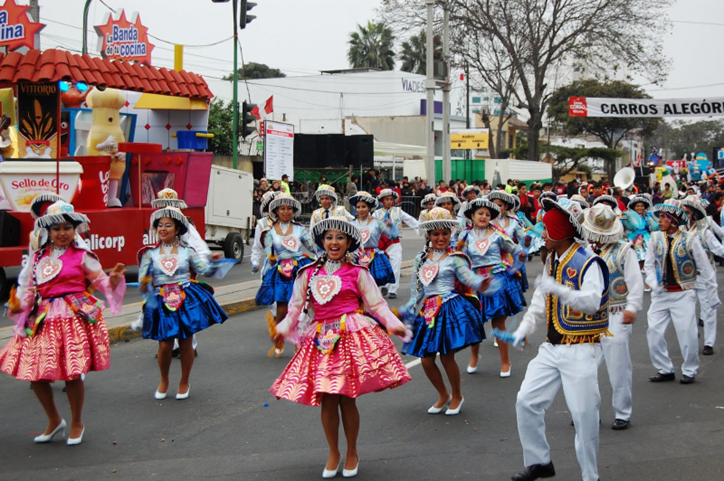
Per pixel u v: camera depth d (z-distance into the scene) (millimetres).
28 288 6008
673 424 6648
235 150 26297
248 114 25219
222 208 17734
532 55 40062
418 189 29953
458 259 6766
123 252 13852
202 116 17844
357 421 5418
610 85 54375
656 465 5637
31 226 12453
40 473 5520
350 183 29906
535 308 5266
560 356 4953
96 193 13586
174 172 15375
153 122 18156
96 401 7387
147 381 8109
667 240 8023
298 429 6520
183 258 7305
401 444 6117
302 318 5543
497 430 6449
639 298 5766
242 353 9445
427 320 6812
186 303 7250
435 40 27438
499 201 9477
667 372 8141
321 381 5203
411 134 49062
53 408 6172
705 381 8156
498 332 5375
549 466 5066
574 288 4902
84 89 16406
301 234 9125
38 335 5926
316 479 5379
